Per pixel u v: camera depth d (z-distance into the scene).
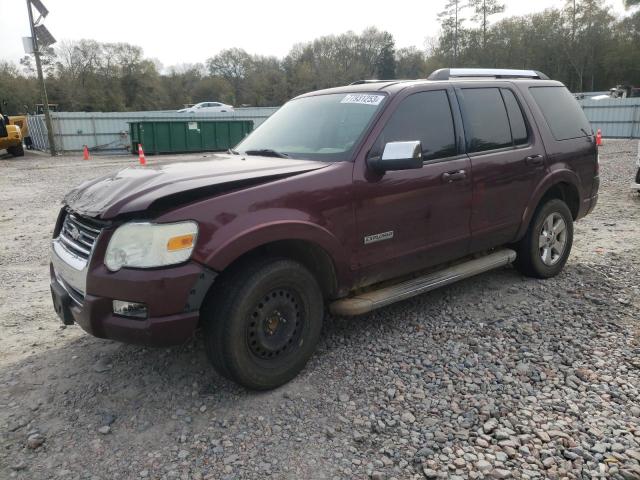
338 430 3.01
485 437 2.91
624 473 2.61
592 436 2.90
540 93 5.29
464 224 4.39
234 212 3.12
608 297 4.85
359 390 3.40
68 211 3.70
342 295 3.79
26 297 5.32
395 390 3.39
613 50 66.44
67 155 27.08
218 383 3.52
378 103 3.99
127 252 2.97
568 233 5.43
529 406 3.19
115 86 73.31
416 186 3.98
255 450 2.85
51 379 3.64
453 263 4.70
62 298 3.34
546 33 69.00
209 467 2.73
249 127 27.66
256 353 3.31
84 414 3.23
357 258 3.72
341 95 4.36
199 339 4.12
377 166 3.67
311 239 3.40
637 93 44.59
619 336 4.07
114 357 3.92
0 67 66.25
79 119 28.31
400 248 3.97
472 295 4.94
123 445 2.93
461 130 4.39
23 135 32.59
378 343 4.03
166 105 79.38
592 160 5.66
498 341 4.02
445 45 71.56
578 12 67.88
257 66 86.75
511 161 4.70
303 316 3.51
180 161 4.05
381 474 2.64
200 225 3.01
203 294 3.03
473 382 3.47
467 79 4.74
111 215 2.98
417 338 4.10
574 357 3.76
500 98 4.83
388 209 3.84
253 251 3.37
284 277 3.32
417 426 3.03
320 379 3.54
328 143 3.94
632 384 3.41
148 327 2.95
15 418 3.20
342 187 3.57
